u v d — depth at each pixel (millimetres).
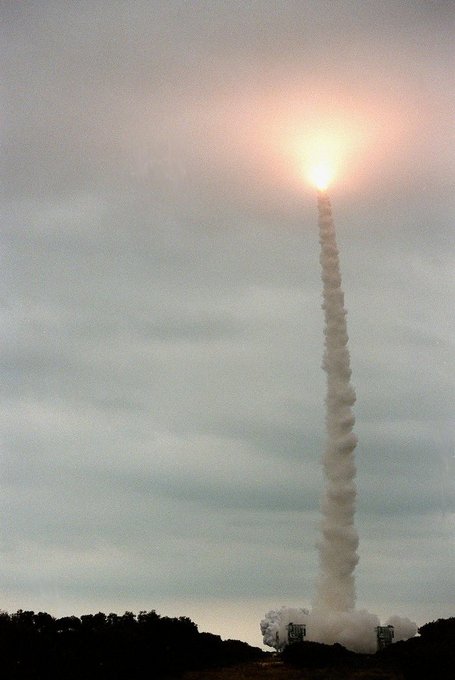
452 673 148500
